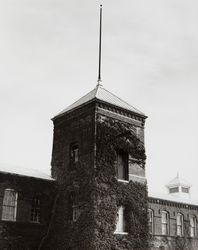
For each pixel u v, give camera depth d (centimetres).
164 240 4331
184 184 6038
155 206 4406
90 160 2831
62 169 3133
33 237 2897
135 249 2791
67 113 3222
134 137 3103
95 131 2866
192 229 4781
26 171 3138
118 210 2850
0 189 2806
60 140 3262
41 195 3042
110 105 3011
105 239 2650
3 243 2728
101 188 2755
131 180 2955
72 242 2784
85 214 2738
